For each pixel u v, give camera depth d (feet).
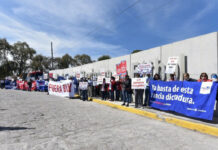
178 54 29.30
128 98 30.42
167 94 25.20
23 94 53.93
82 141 13.34
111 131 16.26
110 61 49.14
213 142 14.10
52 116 22.31
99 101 37.93
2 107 28.04
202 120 20.27
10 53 144.66
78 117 22.17
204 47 25.07
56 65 196.34
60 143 12.78
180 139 14.60
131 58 40.91
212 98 18.76
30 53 153.28
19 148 11.62
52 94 53.83
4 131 15.30
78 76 54.80
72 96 46.14
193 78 26.58
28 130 15.87
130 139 14.10
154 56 34.40
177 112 23.39
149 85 29.32
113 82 37.91
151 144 13.10
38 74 95.61
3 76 138.51
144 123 19.99
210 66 24.14
